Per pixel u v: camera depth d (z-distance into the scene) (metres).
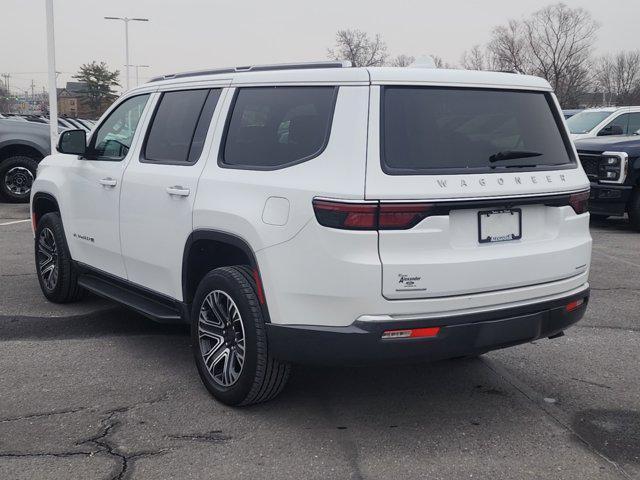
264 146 4.04
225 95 4.44
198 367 4.37
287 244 3.67
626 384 4.70
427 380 4.72
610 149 11.02
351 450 3.70
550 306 3.99
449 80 3.83
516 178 3.84
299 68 4.12
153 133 5.04
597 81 72.44
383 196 3.46
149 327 5.79
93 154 5.73
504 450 3.73
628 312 6.46
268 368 3.92
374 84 3.63
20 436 3.79
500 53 61.06
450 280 3.58
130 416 4.06
